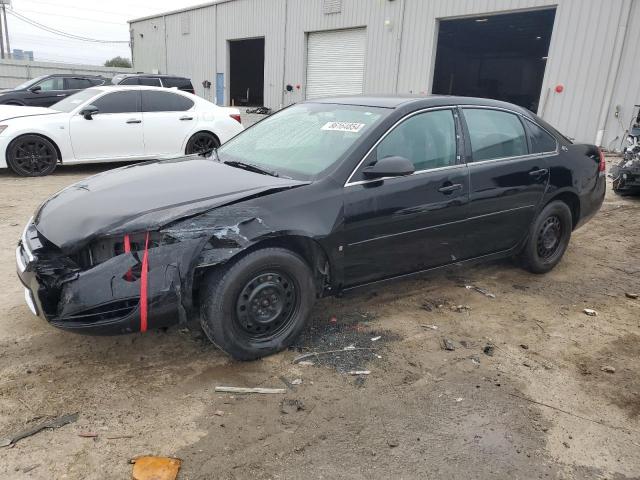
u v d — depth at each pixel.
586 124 14.33
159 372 3.19
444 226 4.04
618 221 7.45
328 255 3.45
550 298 4.60
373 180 3.60
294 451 2.58
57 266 2.92
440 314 4.16
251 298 3.19
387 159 3.47
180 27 31.30
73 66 32.06
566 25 14.38
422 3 17.77
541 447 2.69
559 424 2.88
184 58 31.58
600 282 5.05
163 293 2.91
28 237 3.24
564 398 3.12
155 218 2.94
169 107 9.85
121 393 2.96
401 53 18.77
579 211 5.21
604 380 3.33
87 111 9.02
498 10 15.81
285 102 24.20
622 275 5.27
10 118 8.71
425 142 3.96
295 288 3.39
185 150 10.04
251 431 2.71
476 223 4.28
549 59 14.88
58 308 2.89
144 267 2.88
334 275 3.55
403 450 2.61
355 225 3.52
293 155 3.88
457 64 35.44
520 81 34.78
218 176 3.63
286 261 3.26
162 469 2.40
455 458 2.58
